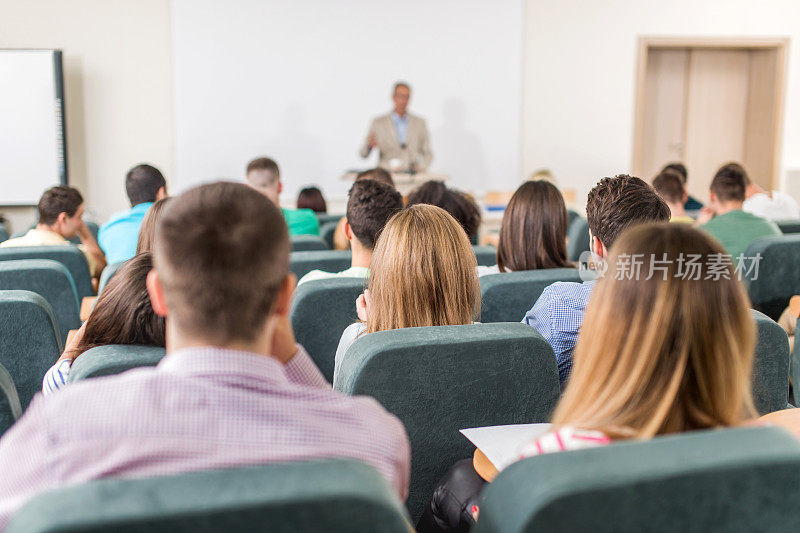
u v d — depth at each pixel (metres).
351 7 7.30
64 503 0.63
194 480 0.67
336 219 5.04
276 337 1.06
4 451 0.77
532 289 2.16
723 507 0.78
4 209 7.03
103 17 7.00
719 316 0.94
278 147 7.41
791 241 2.88
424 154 7.27
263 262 0.85
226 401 0.79
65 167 6.95
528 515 0.74
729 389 0.95
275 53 7.27
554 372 1.48
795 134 8.23
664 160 8.56
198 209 0.86
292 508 0.66
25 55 6.78
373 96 7.46
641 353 0.94
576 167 7.90
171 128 7.24
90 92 7.09
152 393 0.78
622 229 1.89
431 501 1.42
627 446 0.78
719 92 8.49
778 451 0.78
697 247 0.95
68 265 3.11
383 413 0.91
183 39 7.13
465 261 1.70
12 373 2.00
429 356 1.39
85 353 1.39
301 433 0.81
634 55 7.82
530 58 7.66
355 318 2.21
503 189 7.80
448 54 7.50
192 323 0.84
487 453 1.24
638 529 0.77
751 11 7.93
